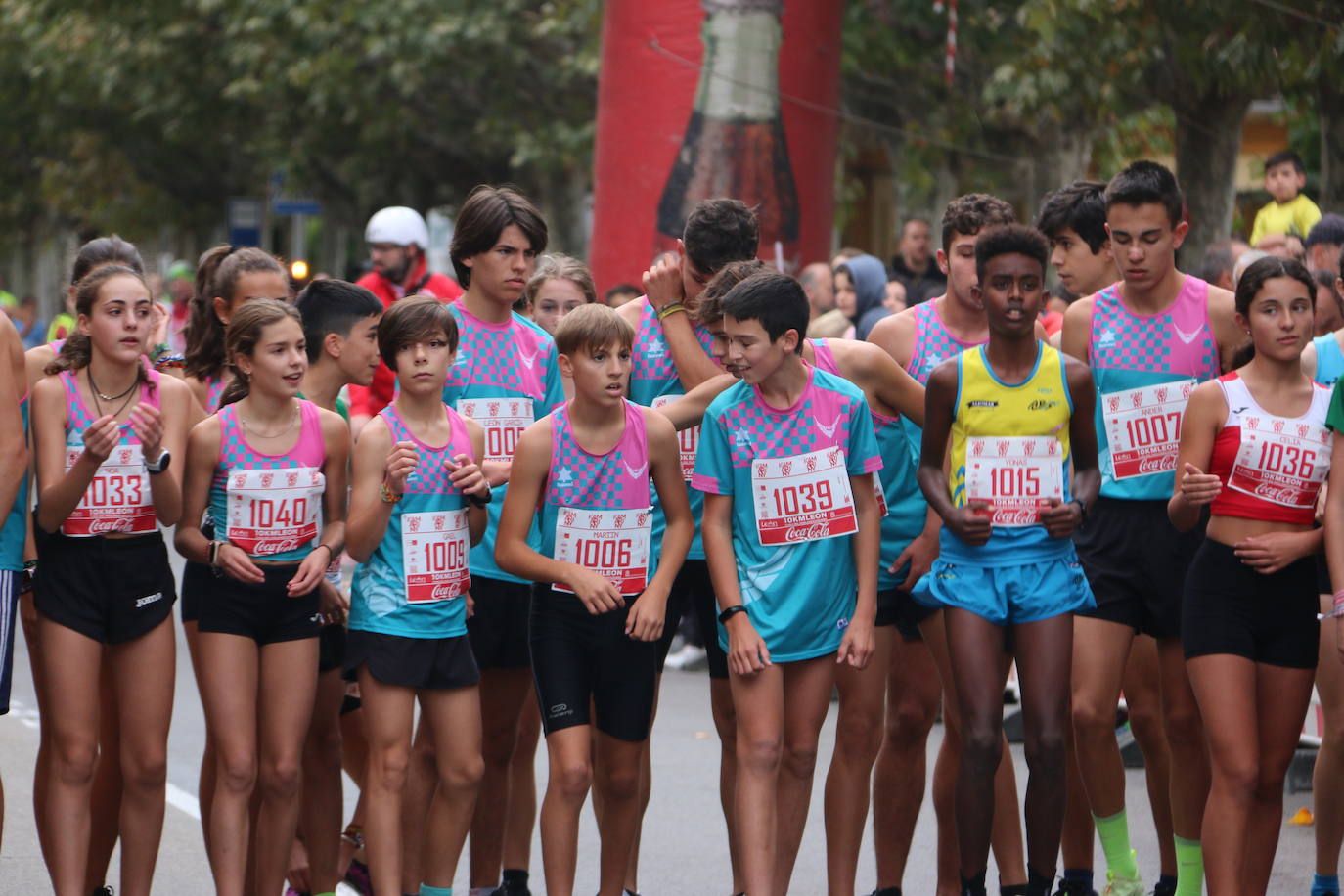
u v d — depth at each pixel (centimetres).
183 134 8362
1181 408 1762
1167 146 5200
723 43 3788
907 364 1828
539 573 1652
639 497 1670
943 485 1638
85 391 1631
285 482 1644
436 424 1702
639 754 1683
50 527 1594
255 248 1850
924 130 5050
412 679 1658
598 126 4006
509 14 6112
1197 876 1755
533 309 2158
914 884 1959
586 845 2144
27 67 8438
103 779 1733
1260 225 3316
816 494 1641
